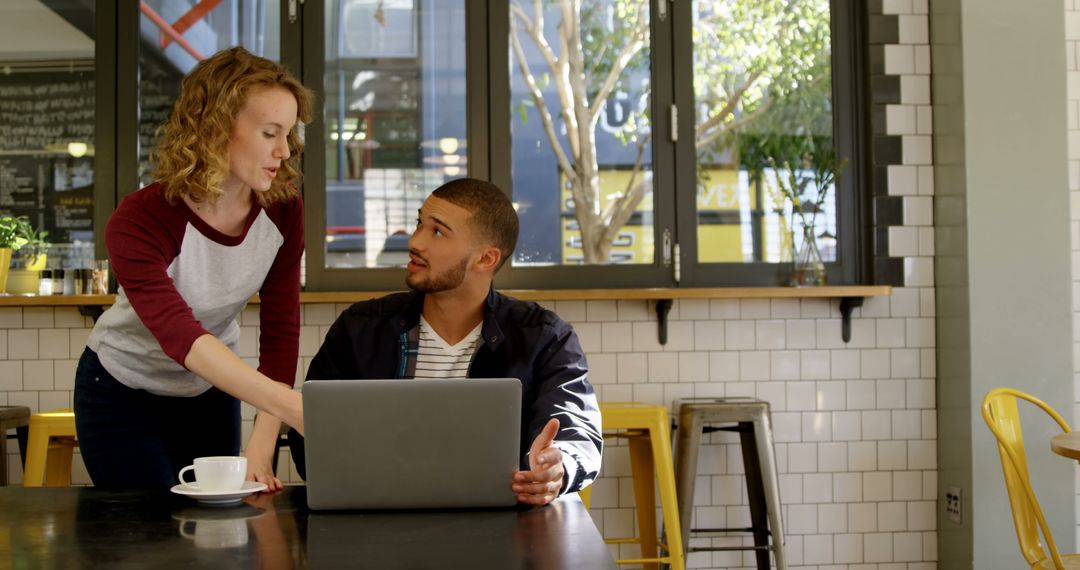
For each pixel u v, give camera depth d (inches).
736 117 173.5
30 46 170.2
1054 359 162.7
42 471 143.7
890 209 172.1
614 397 169.0
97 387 89.6
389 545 56.7
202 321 88.4
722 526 169.3
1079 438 127.6
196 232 81.7
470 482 65.3
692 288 166.7
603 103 172.9
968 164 162.6
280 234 87.0
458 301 86.8
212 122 76.1
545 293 158.7
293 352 90.8
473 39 171.3
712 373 170.4
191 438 93.3
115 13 169.2
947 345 169.2
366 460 64.7
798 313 171.8
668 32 172.9
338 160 170.9
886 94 172.1
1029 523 131.2
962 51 162.7
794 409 171.2
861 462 171.8
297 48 170.1
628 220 172.6
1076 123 173.2
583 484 74.7
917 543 172.4
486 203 84.6
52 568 52.1
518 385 64.9
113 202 168.4
